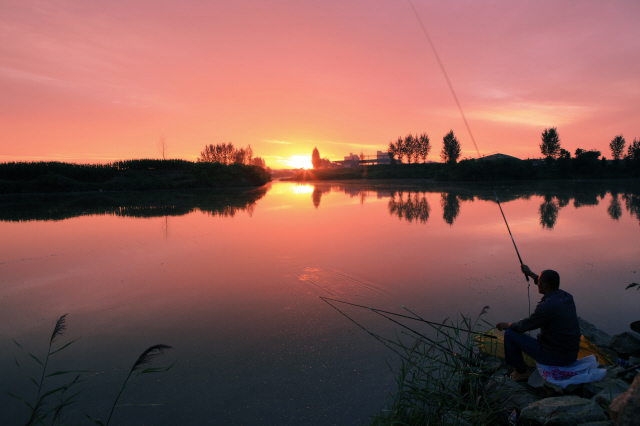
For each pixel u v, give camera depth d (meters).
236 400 2.81
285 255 7.08
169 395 2.88
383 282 5.47
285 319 4.24
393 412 2.57
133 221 11.36
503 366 3.24
